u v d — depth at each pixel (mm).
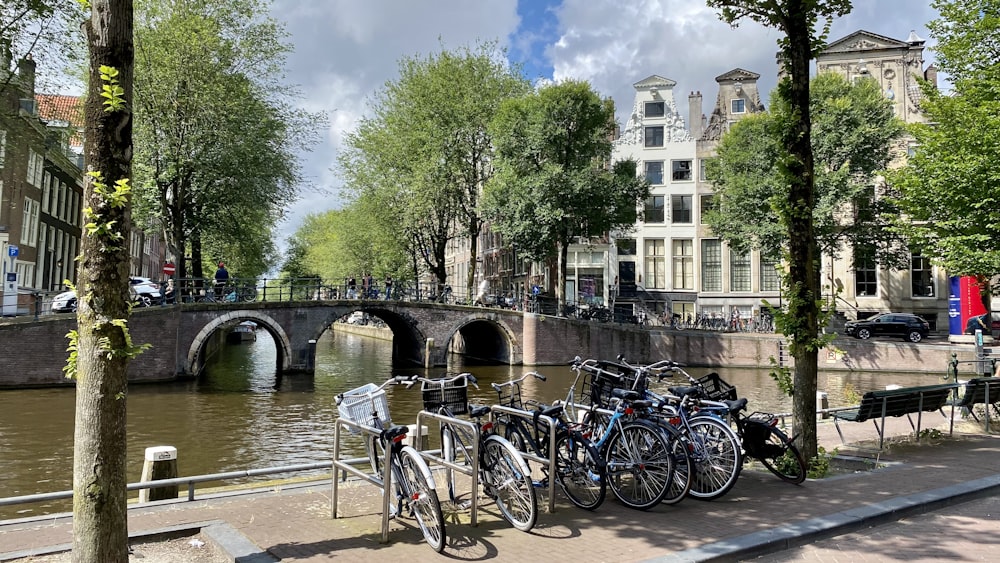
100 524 3979
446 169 32656
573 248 40781
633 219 33062
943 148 15000
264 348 45875
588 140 32062
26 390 19547
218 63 24125
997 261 13305
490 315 32031
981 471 7574
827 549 5117
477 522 5629
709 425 6605
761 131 31312
